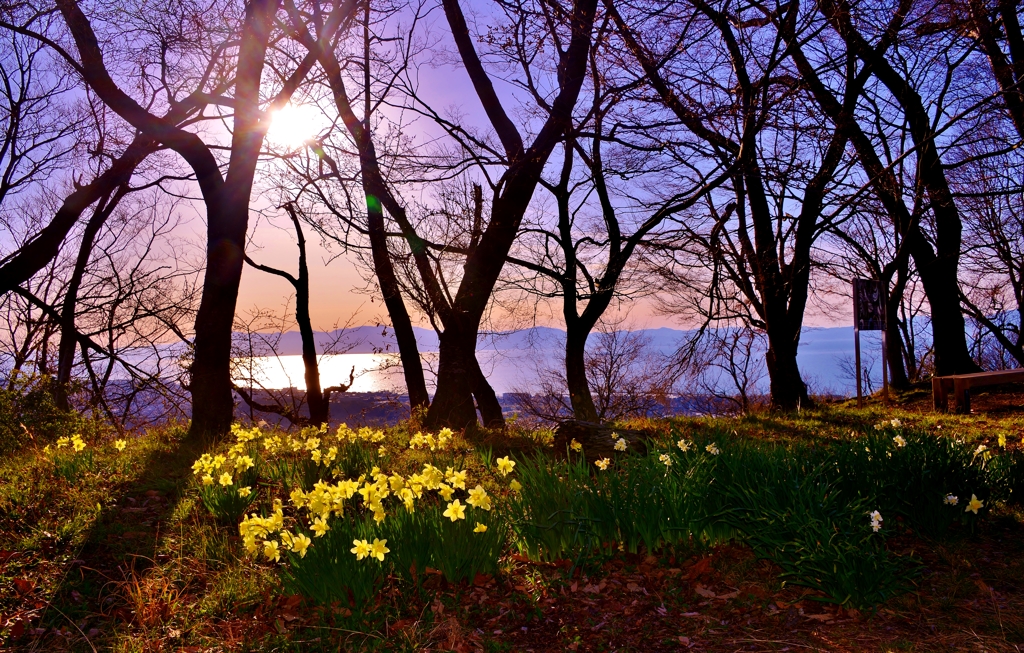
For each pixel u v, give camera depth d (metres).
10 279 10.48
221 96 10.47
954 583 4.16
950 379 12.90
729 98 12.89
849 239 20.30
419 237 12.34
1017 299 19.83
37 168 16.52
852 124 14.12
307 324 15.49
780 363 14.66
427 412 12.18
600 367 19.77
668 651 3.45
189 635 3.72
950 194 15.36
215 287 9.92
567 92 12.09
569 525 4.54
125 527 5.23
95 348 14.23
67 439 7.67
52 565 4.53
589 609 3.92
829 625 3.68
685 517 4.60
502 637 3.63
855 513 4.37
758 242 14.45
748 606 3.91
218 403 9.71
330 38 12.76
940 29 13.08
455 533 4.25
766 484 4.66
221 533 5.17
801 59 14.48
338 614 3.78
